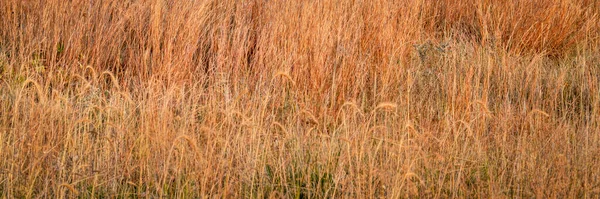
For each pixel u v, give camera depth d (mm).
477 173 3492
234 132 3908
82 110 4242
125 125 3928
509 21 6523
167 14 5188
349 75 4918
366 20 5496
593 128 4191
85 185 3299
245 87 4746
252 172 3449
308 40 5031
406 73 5258
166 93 4426
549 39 6383
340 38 5148
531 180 3363
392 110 4328
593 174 3389
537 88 5027
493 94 5062
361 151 3303
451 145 3773
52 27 5246
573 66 5961
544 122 4285
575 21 6637
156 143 3613
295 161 3643
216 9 5477
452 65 5414
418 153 3402
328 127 4477
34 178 3291
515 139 4035
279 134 4148
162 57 4984
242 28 5316
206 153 3381
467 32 6613
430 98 4883
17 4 5359
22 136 3580
